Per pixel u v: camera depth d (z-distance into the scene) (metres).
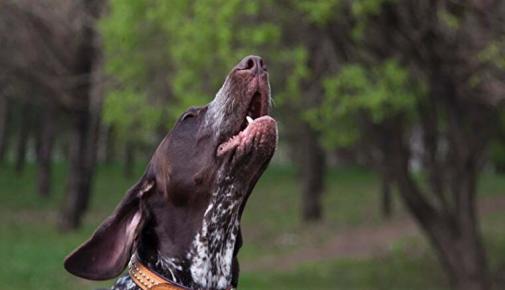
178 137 4.30
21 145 40.81
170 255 4.23
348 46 15.79
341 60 15.87
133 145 40.25
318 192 30.42
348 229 28.00
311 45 15.92
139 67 17.44
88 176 32.28
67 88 26.94
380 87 14.44
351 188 37.69
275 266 22.62
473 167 16.98
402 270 21.44
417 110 17.27
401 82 14.44
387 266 21.97
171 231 4.25
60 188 38.97
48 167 36.38
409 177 17.00
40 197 36.12
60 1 25.80
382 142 16.66
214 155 4.19
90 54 26.92
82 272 4.13
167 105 17.47
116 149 47.56
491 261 21.20
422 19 14.78
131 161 42.62
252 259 23.91
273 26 14.63
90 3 25.95
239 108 4.18
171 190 4.23
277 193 37.28
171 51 16.28
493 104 15.01
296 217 31.33
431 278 20.55
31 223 30.16
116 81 21.53
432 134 17.19
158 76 17.70
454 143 16.69
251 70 4.20
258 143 4.06
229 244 4.33
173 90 16.55
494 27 14.66
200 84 15.70
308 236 27.31
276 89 16.11
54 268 20.64
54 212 33.12
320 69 16.25
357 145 17.23
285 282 20.16
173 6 15.55
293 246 25.77
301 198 33.53
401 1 14.62
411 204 17.17
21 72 26.69
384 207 29.78
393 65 14.46
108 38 17.48
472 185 17.02
